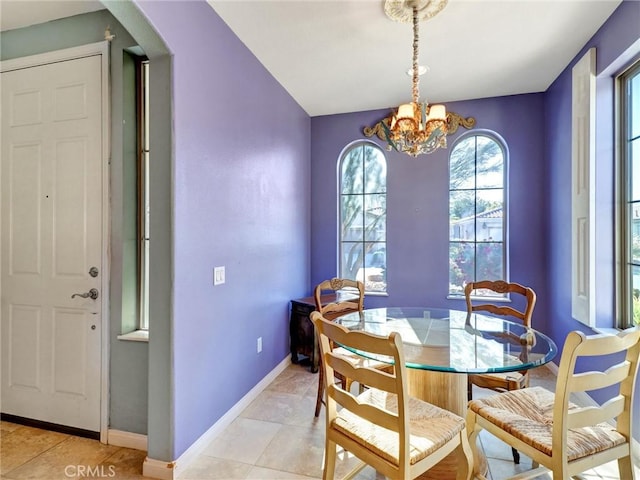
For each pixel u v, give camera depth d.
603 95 2.34
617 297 2.32
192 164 1.92
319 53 2.63
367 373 1.28
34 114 2.17
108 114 2.05
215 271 2.15
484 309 2.52
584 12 2.14
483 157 3.65
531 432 1.38
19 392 2.20
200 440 1.97
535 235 3.44
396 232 3.84
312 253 4.09
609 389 2.21
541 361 1.52
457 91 3.38
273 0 2.03
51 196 2.14
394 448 1.29
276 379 2.99
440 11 2.13
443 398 1.85
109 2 1.49
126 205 2.05
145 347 1.98
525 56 2.69
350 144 4.00
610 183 2.34
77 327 2.09
